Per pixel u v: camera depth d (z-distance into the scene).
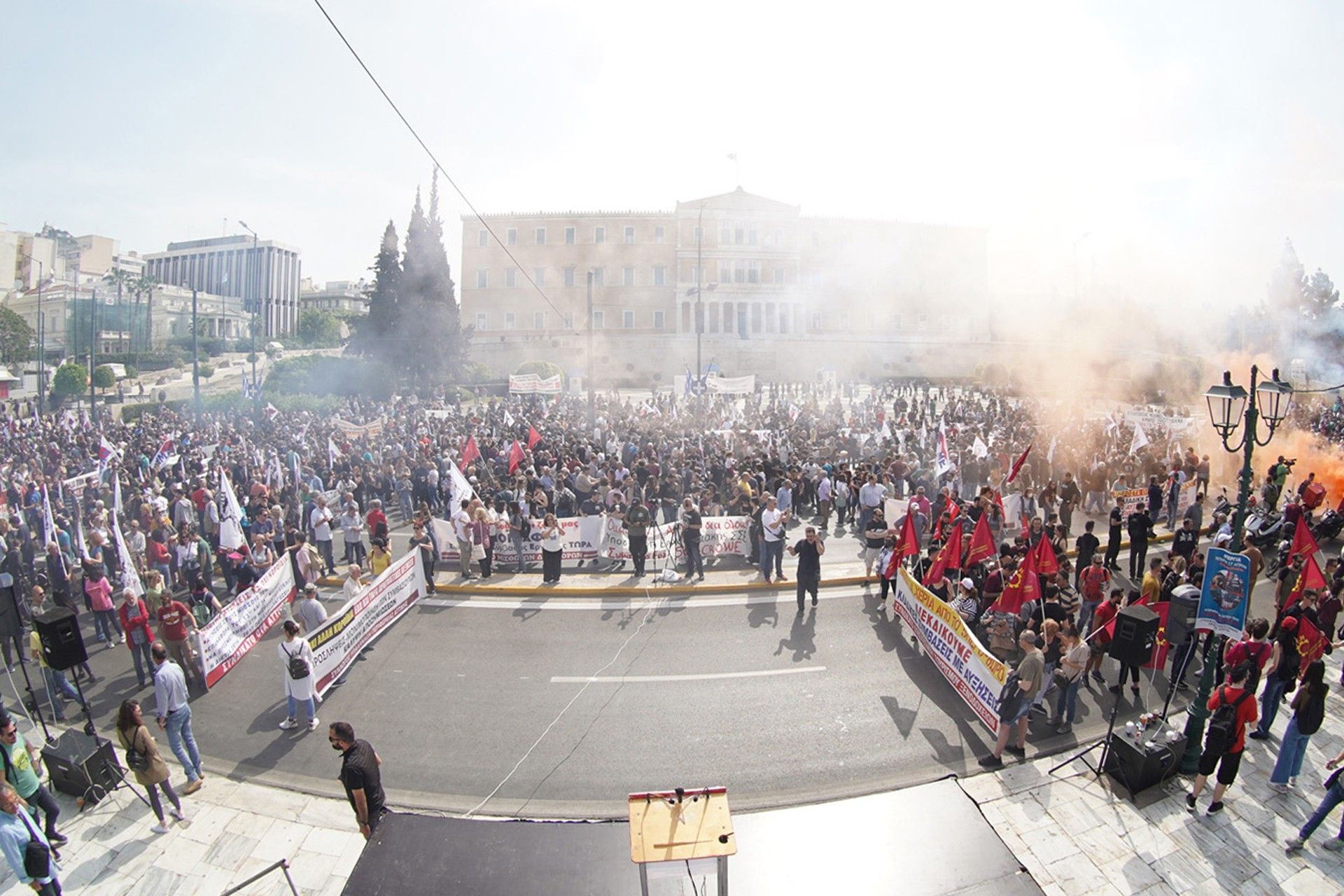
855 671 11.80
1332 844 7.82
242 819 8.50
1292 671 9.62
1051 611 11.24
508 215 88.00
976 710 10.30
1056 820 8.21
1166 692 11.12
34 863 6.76
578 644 12.96
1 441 31.47
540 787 8.94
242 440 30.83
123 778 9.12
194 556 15.84
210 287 172.25
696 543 16.05
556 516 18.09
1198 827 8.12
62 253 132.62
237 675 12.19
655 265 87.50
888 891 5.24
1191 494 21.02
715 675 11.71
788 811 6.01
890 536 14.63
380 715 10.66
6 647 12.16
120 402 64.19
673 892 5.25
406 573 14.59
